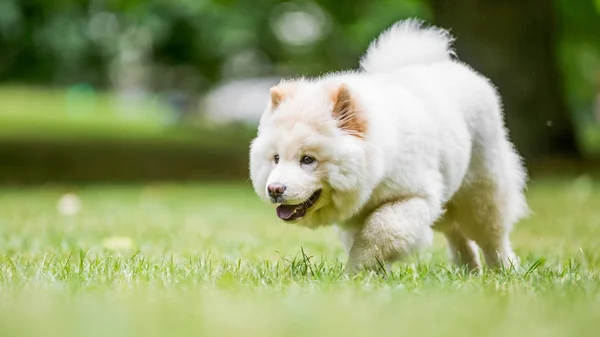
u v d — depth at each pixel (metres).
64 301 6.54
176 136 40.81
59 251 10.12
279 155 7.99
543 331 5.43
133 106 70.25
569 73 38.25
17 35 36.38
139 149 32.75
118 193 21.53
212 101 48.78
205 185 24.61
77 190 22.55
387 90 8.71
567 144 26.66
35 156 30.06
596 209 17.50
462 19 23.31
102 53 47.16
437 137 8.70
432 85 9.26
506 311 6.08
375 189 8.31
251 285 7.49
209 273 8.13
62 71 46.25
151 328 5.46
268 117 8.34
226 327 5.50
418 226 8.27
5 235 12.44
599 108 46.53
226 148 34.16
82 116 57.94
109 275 7.93
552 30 24.97
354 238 8.85
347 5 34.31
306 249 11.51
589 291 7.05
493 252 9.84
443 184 8.93
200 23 45.19
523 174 10.45
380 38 10.32
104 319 5.75
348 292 6.87
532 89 24.67
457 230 10.12
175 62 48.72
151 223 14.64
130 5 35.91
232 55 49.25
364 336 5.28
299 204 8.04
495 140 9.62
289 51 48.59
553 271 8.49
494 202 9.67
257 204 18.89
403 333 5.35
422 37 10.17
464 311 6.05
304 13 44.16
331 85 8.20
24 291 7.03
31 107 66.12
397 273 8.27
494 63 23.55
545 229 14.40
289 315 5.88
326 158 7.87
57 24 39.28
